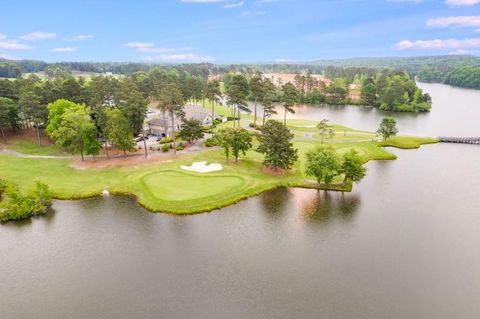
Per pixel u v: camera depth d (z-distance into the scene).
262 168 85.50
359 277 46.47
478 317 39.78
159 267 48.22
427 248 53.75
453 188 78.19
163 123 116.88
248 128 128.50
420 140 120.25
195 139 105.94
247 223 60.94
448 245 54.62
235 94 116.81
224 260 49.91
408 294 43.38
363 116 180.50
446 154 105.94
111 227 59.19
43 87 114.75
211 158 91.25
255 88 124.38
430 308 41.06
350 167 74.38
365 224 61.16
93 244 54.06
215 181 76.12
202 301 41.72
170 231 58.00
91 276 46.41
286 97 124.25
